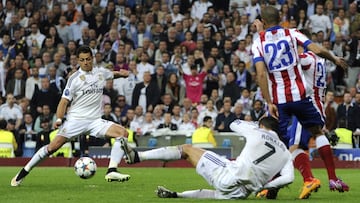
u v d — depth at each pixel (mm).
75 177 39906
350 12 70438
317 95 29000
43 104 62094
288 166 25406
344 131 55969
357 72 66500
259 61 27156
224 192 25750
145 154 26891
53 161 56000
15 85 66188
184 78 64500
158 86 63656
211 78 64250
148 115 59469
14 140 57719
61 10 73688
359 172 47094
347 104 58812
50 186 33344
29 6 74312
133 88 64688
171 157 26641
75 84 34031
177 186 34156
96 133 34281
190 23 69312
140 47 67500
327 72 64375
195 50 66375
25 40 70812
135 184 34781
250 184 25438
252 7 71938
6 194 29188
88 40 69188
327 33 69125
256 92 61812
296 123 28188
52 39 70000
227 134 56594
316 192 29750
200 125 59500
